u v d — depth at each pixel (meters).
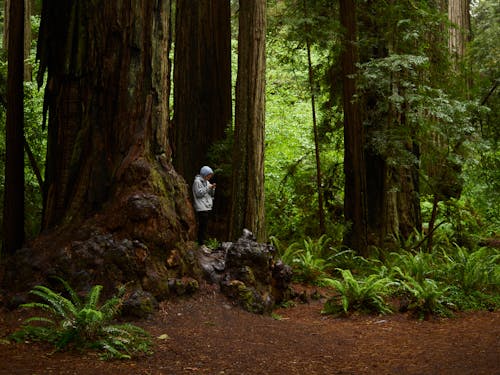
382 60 11.97
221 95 14.32
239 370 5.70
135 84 8.13
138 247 7.41
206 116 14.21
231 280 8.10
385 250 13.60
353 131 12.57
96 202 7.89
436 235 15.67
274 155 18.42
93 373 5.18
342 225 13.03
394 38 13.12
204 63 14.24
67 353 5.70
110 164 8.02
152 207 7.61
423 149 14.02
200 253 8.43
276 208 15.25
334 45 13.18
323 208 15.11
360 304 9.04
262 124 10.54
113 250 7.25
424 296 8.91
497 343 6.68
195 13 14.23
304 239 13.40
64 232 7.66
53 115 8.35
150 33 8.23
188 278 7.81
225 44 14.37
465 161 13.27
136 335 6.30
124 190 7.81
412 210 15.16
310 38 13.39
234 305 7.88
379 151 13.02
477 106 12.91
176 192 8.26
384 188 13.88
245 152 10.43
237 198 10.41
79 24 8.09
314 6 13.48
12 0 8.92
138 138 8.05
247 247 8.44
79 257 7.23
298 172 15.37
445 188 14.37
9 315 6.77
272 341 6.87
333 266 12.09
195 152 14.12
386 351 6.79
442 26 14.62
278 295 9.03
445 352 6.54
